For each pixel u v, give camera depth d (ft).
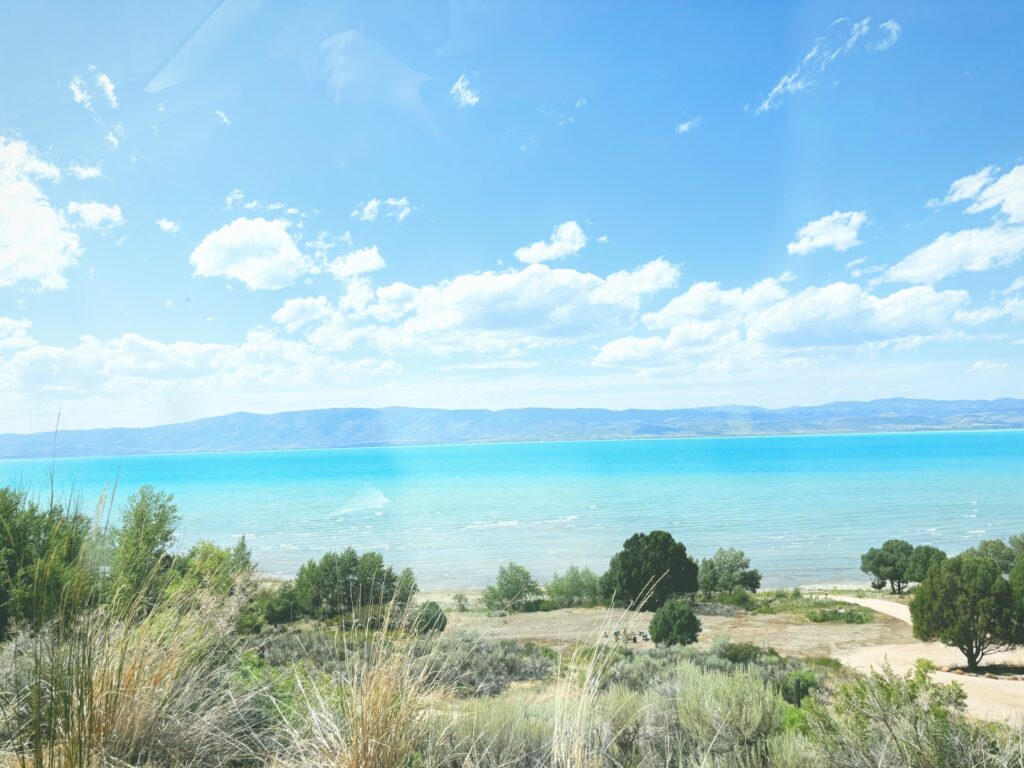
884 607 144.15
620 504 526.57
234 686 11.65
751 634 104.63
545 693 14.08
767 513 457.68
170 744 9.60
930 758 10.34
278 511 443.32
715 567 184.85
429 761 9.18
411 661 10.04
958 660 83.51
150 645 10.49
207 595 11.64
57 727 8.25
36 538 8.18
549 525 398.83
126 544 9.73
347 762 8.59
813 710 12.74
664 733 13.15
